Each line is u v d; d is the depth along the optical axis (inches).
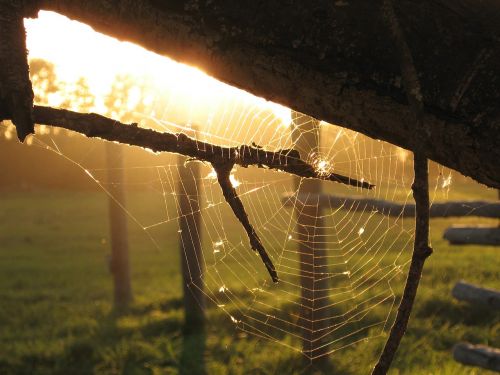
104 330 337.7
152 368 268.4
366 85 44.9
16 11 47.4
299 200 232.5
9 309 423.8
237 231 695.1
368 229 485.4
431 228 601.3
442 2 44.3
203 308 330.3
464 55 43.5
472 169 45.0
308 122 135.6
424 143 40.7
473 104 43.4
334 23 45.0
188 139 49.4
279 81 47.2
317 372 238.2
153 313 380.8
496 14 43.9
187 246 325.7
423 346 254.2
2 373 280.4
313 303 238.8
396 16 44.4
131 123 48.6
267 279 397.4
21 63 45.9
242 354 275.3
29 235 888.9
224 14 47.3
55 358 293.3
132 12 49.6
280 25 46.1
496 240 211.9
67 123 47.3
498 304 218.1
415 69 43.9
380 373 40.9
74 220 1069.8
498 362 194.9
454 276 381.4
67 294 476.4
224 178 50.0
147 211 1040.2
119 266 420.8
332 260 405.4
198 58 48.9
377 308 304.0
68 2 50.1
